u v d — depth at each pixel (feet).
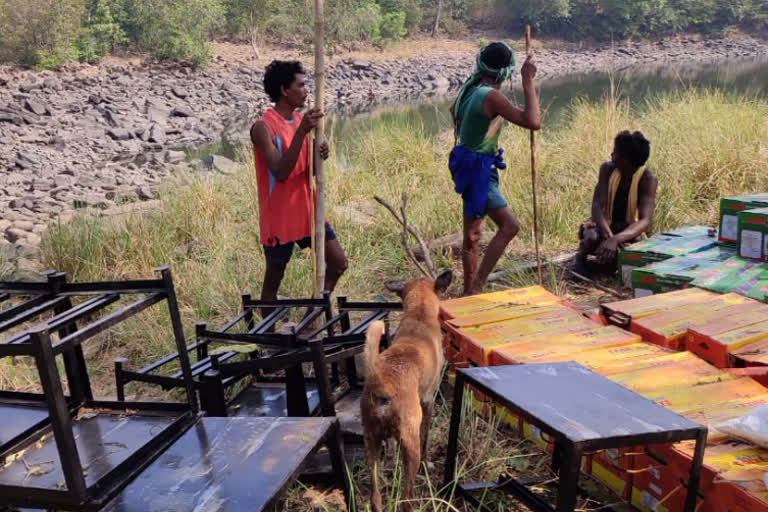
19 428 10.03
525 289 15.80
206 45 107.45
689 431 8.34
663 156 27.14
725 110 32.58
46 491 8.50
